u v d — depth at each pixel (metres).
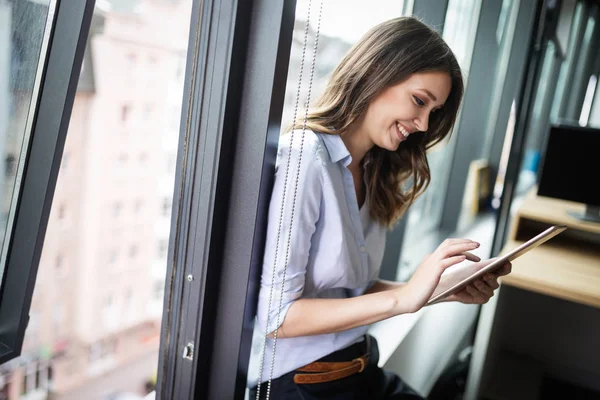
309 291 0.97
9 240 0.78
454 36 2.11
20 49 0.71
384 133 0.96
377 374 1.12
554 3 1.93
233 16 0.75
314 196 0.88
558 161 1.95
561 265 1.63
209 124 0.79
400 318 1.77
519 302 2.04
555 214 1.90
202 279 0.83
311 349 0.98
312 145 0.90
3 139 0.74
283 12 0.75
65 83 0.70
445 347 2.07
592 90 3.29
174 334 0.88
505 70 2.35
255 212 0.82
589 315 1.96
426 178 1.13
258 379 0.94
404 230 1.77
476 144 2.38
